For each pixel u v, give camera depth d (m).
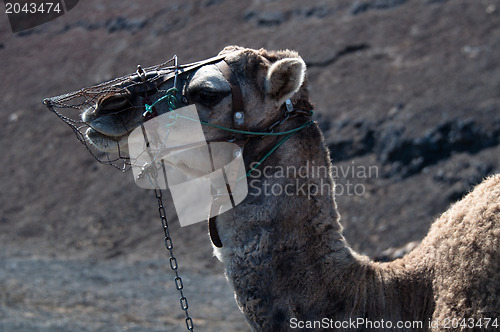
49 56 40.62
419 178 22.41
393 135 24.03
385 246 20.03
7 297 19.66
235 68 6.24
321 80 28.34
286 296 5.91
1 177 32.28
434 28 29.34
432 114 24.14
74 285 20.97
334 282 6.02
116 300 19.27
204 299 18.98
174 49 35.22
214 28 35.66
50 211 28.75
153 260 23.17
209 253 23.16
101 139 6.38
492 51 26.45
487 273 5.68
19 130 35.53
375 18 31.50
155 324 16.89
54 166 31.91
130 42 38.22
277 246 5.96
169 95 6.22
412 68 27.14
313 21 33.09
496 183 6.21
